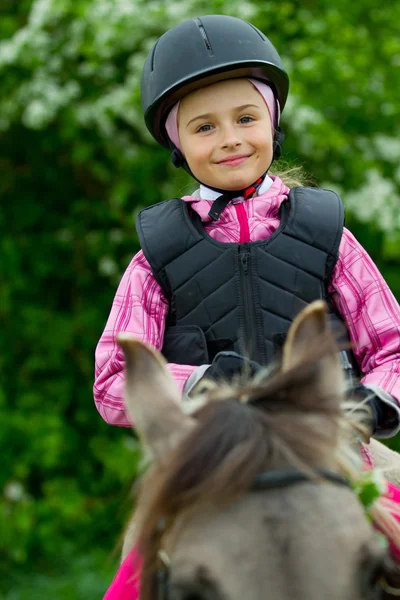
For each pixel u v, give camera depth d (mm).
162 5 6945
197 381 2326
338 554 1657
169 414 1909
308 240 2633
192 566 1660
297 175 3412
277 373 2037
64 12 7094
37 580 7484
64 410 8445
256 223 2725
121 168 7641
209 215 2744
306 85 7426
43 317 8250
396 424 2352
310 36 7664
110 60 7402
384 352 2594
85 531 8062
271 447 1793
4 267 8039
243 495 1742
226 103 2686
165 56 2738
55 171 8461
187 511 1739
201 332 2602
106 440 8203
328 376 1937
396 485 2619
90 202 8344
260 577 1631
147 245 2693
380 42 8219
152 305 2701
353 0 8266
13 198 8523
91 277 8461
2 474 7762
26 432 7809
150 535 1807
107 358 2617
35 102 7055
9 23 8086
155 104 2799
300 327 1988
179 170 7566
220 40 2688
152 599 1851
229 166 2705
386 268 7871
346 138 7547
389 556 1907
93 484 8297
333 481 1807
